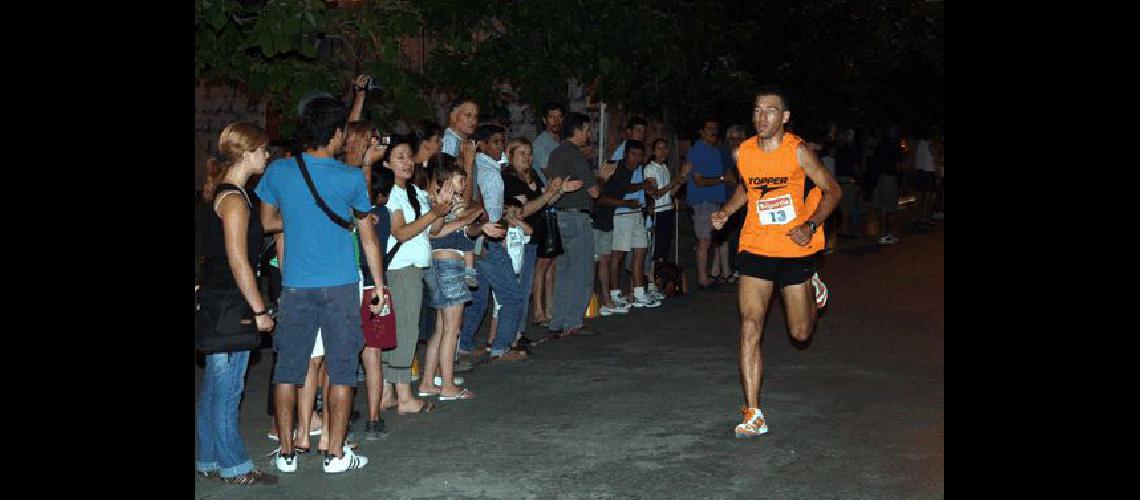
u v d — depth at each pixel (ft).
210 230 21.06
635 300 45.80
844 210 75.87
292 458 22.34
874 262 61.67
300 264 21.67
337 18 36.83
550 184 33.91
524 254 35.78
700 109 62.44
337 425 22.20
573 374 32.24
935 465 22.68
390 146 25.70
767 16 73.87
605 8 49.19
